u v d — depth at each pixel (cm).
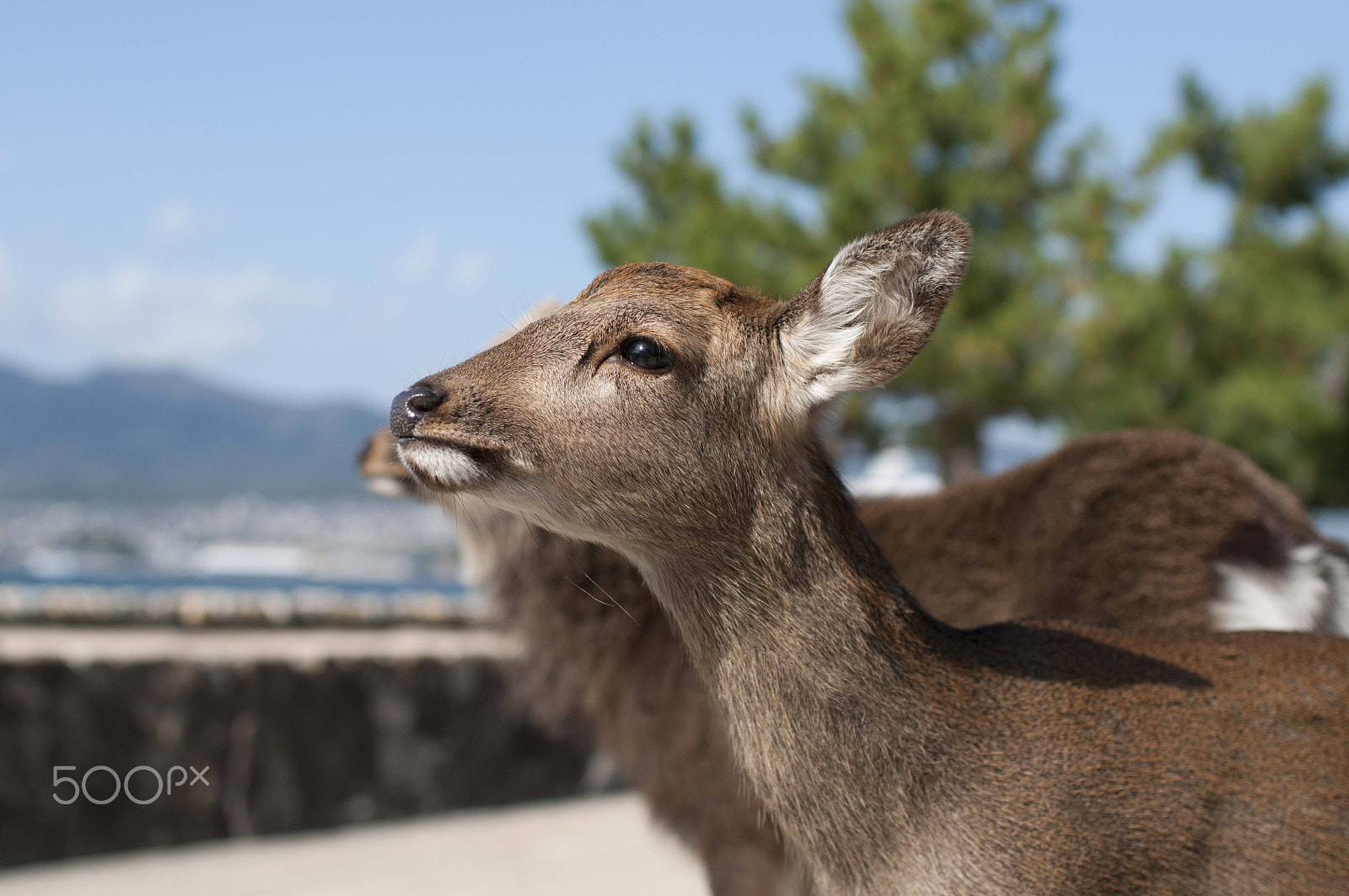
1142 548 321
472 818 712
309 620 763
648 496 232
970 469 1369
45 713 595
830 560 231
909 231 227
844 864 227
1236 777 217
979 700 227
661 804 380
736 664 234
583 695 404
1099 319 1258
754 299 246
